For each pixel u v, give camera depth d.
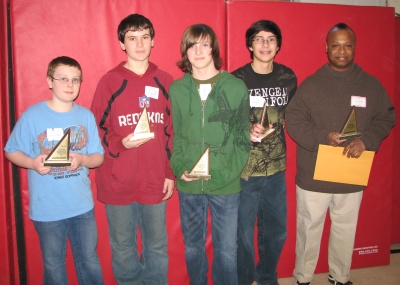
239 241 2.25
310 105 2.16
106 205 2.01
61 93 1.79
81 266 1.96
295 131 2.14
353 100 2.12
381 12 2.51
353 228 2.31
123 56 2.21
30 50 2.09
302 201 2.28
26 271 2.28
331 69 2.16
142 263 2.22
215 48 1.90
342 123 2.12
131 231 2.03
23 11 2.06
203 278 2.14
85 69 2.17
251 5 2.32
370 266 2.73
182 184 2.00
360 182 2.17
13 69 2.09
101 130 1.95
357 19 2.47
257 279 2.41
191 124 1.93
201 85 1.92
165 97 1.99
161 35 2.23
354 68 2.17
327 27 2.44
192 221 2.02
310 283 2.52
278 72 2.20
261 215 2.31
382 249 2.73
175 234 2.42
